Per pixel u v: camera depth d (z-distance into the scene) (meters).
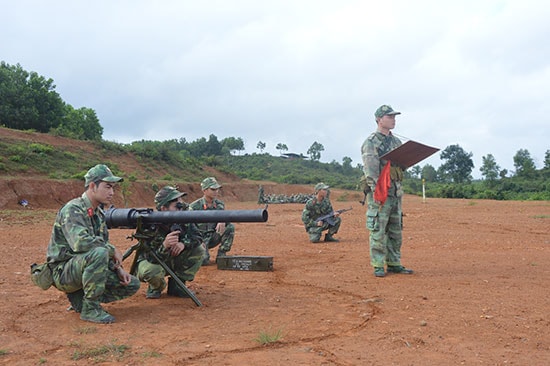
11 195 27.47
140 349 4.02
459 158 82.62
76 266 4.91
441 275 7.44
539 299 5.75
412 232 14.52
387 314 5.12
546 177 65.69
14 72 50.06
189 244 5.99
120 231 15.28
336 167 109.19
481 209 25.89
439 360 3.72
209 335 4.41
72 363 3.72
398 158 7.35
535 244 11.41
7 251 10.63
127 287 5.30
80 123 63.47
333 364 3.64
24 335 4.47
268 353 3.90
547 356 3.82
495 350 3.96
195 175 53.78
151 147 53.22
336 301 5.78
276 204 40.50
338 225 12.64
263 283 7.02
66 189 31.28
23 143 38.88
